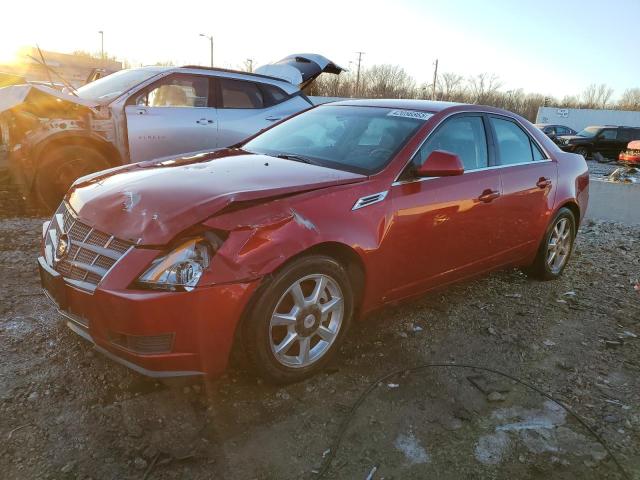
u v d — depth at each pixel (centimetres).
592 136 2483
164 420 257
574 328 393
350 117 404
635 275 533
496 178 400
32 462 225
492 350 350
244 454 239
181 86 693
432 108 392
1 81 949
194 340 249
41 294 385
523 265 474
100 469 224
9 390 270
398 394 291
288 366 284
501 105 6100
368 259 309
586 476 238
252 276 254
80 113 607
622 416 283
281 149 389
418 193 338
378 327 372
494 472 238
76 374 288
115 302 241
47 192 597
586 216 863
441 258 364
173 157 371
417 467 238
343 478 229
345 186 306
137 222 258
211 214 254
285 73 875
